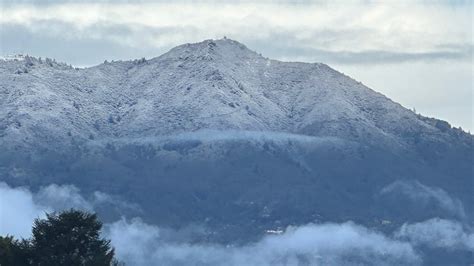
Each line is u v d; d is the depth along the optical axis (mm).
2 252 129375
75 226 130875
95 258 130125
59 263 129250
